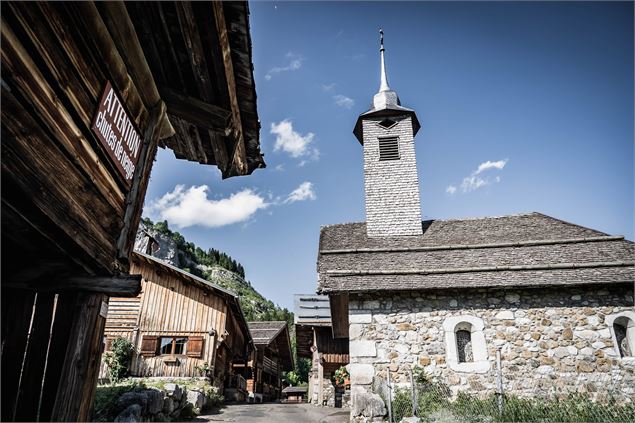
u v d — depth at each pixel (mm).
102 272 2879
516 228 11812
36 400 2543
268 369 28250
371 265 10508
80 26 2533
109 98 2893
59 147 2348
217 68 3344
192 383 12883
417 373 8719
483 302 9266
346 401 14773
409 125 13641
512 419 7254
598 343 8664
